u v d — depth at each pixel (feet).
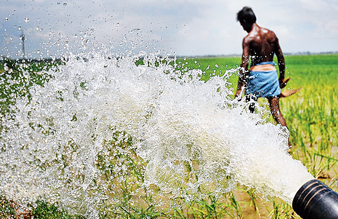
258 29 12.64
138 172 8.13
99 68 8.22
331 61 122.52
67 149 7.89
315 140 13.64
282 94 12.66
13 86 8.32
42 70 8.32
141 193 8.25
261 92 12.51
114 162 8.16
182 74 8.08
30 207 7.22
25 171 7.65
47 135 8.04
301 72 61.82
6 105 8.21
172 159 7.22
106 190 7.88
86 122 7.86
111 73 8.18
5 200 7.27
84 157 7.71
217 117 6.97
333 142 13.15
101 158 8.12
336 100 21.39
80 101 8.04
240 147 6.35
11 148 7.81
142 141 7.61
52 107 8.08
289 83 36.27
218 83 7.68
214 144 6.65
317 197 5.28
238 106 7.54
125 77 8.16
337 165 10.64
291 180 5.69
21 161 7.73
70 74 8.22
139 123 7.68
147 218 7.00
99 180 7.76
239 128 6.60
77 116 7.92
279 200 8.28
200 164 6.92
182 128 7.06
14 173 7.58
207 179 6.87
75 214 7.22
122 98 7.82
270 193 5.95
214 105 7.20
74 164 7.65
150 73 8.15
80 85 8.20
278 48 12.86
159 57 8.27
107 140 7.92
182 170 7.23
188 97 7.35
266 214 7.68
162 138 7.25
